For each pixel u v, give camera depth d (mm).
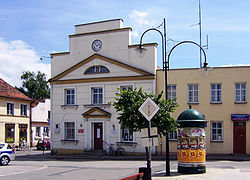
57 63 37219
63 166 24469
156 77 32562
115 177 17688
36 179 17547
